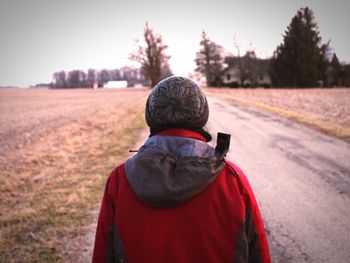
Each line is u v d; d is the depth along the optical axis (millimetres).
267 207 6227
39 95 82250
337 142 12000
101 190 7414
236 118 19359
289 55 72688
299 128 15266
